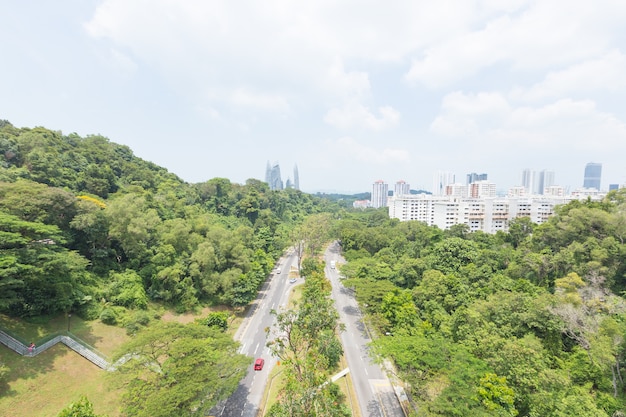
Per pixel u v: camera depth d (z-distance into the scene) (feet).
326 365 113.29
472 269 177.47
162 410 75.00
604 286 150.71
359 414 105.70
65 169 214.28
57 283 122.42
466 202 376.48
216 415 103.09
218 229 211.82
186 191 336.29
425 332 130.31
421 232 290.76
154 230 188.44
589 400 89.56
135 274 161.79
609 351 99.50
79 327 124.88
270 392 115.85
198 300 183.42
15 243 103.19
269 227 347.77
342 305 200.44
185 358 90.79
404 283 191.93
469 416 78.84
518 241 242.17
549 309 118.21
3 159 188.85
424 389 93.04
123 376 88.43
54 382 98.43
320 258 328.08
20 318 113.39
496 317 128.47
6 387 89.66
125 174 297.33
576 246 165.17
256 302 206.08
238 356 102.27
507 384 95.91
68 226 146.61
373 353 109.50
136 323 134.82
